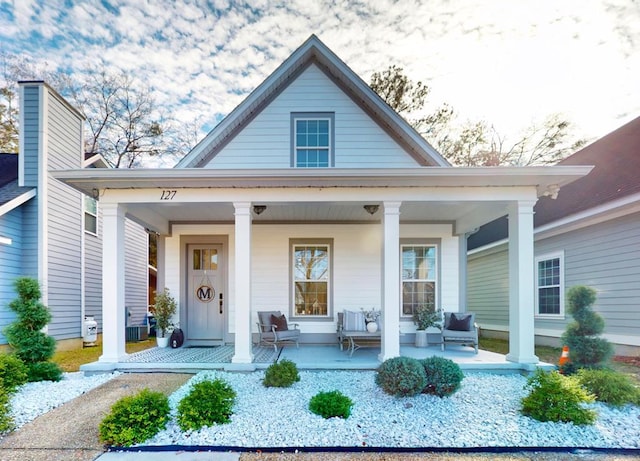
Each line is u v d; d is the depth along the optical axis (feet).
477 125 59.57
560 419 12.13
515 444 10.95
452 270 27.07
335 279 26.94
